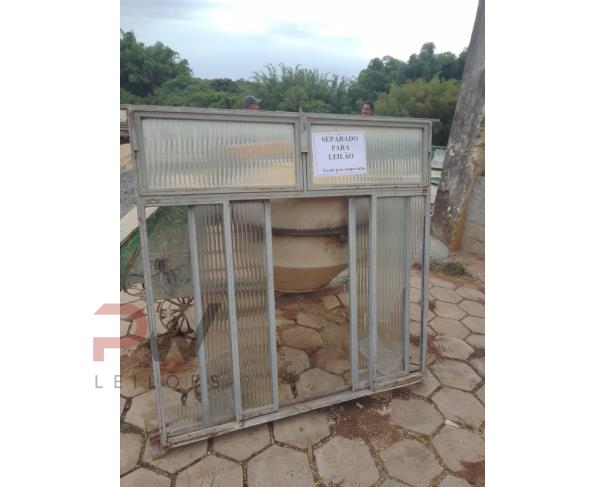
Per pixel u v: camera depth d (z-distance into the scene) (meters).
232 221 1.82
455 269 4.69
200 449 1.95
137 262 2.56
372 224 2.10
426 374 2.49
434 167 7.65
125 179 2.70
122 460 1.88
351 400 2.34
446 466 1.88
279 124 1.80
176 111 1.59
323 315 3.49
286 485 1.76
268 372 2.07
